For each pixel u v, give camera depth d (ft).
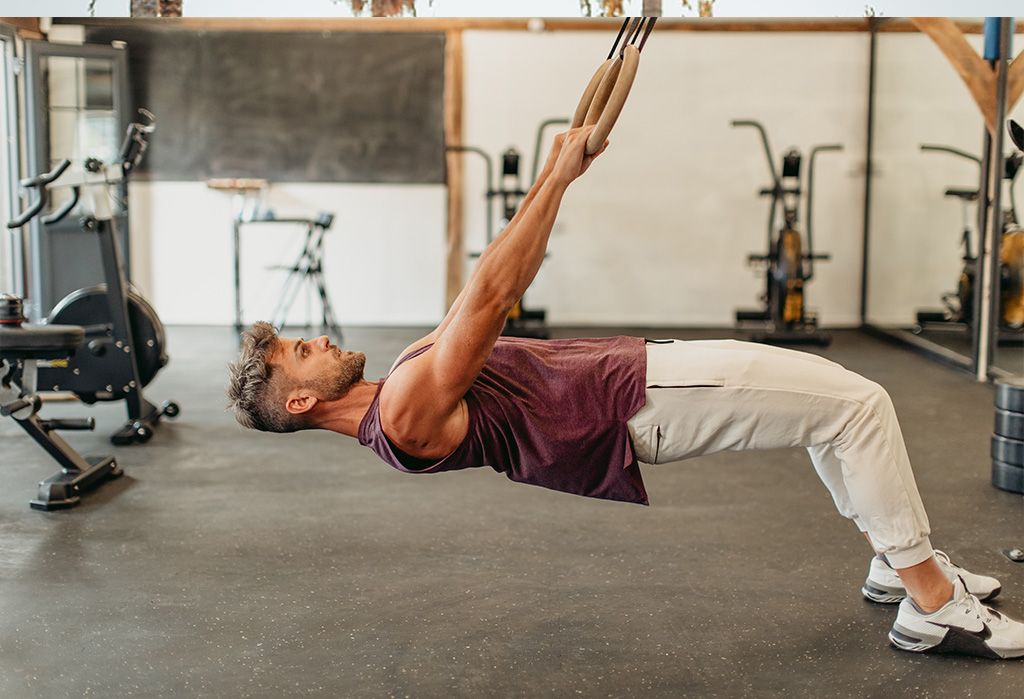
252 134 29.91
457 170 30.19
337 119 29.94
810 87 29.71
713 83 29.71
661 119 29.91
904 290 27.45
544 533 12.50
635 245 30.37
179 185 30.12
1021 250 20.86
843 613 9.95
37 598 10.55
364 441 8.08
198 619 9.99
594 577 11.02
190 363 24.50
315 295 30.66
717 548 11.89
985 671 8.70
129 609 10.25
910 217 26.86
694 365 7.93
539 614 10.03
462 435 7.86
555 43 29.81
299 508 13.61
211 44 29.45
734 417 7.98
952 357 23.62
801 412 8.02
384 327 30.37
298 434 17.87
